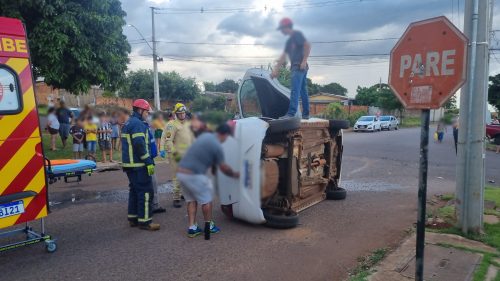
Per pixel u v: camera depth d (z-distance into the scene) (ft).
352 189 28.25
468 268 13.58
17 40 14.51
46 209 15.38
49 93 44.83
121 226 18.99
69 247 16.10
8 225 14.24
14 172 14.38
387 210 22.06
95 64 43.06
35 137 14.94
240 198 17.71
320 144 22.17
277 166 18.19
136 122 17.81
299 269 13.92
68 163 23.79
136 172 18.07
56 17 38.27
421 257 10.68
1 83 14.02
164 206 22.79
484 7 16.63
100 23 41.96
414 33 10.64
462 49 9.83
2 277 13.26
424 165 10.51
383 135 90.58
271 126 17.04
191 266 14.11
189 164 10.52
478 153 16.97
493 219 19.29
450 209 21.25
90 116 27.48
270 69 19.24
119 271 13.69
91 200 24.47
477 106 16.96
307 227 18.78
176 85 122.11
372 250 15.78
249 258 14.87
